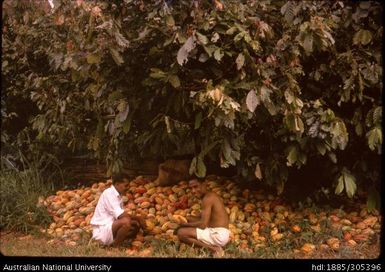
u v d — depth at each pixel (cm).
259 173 577
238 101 502
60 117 686
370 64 512
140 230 605
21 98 829
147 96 543
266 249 559
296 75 536
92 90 574
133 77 542
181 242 555
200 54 500
